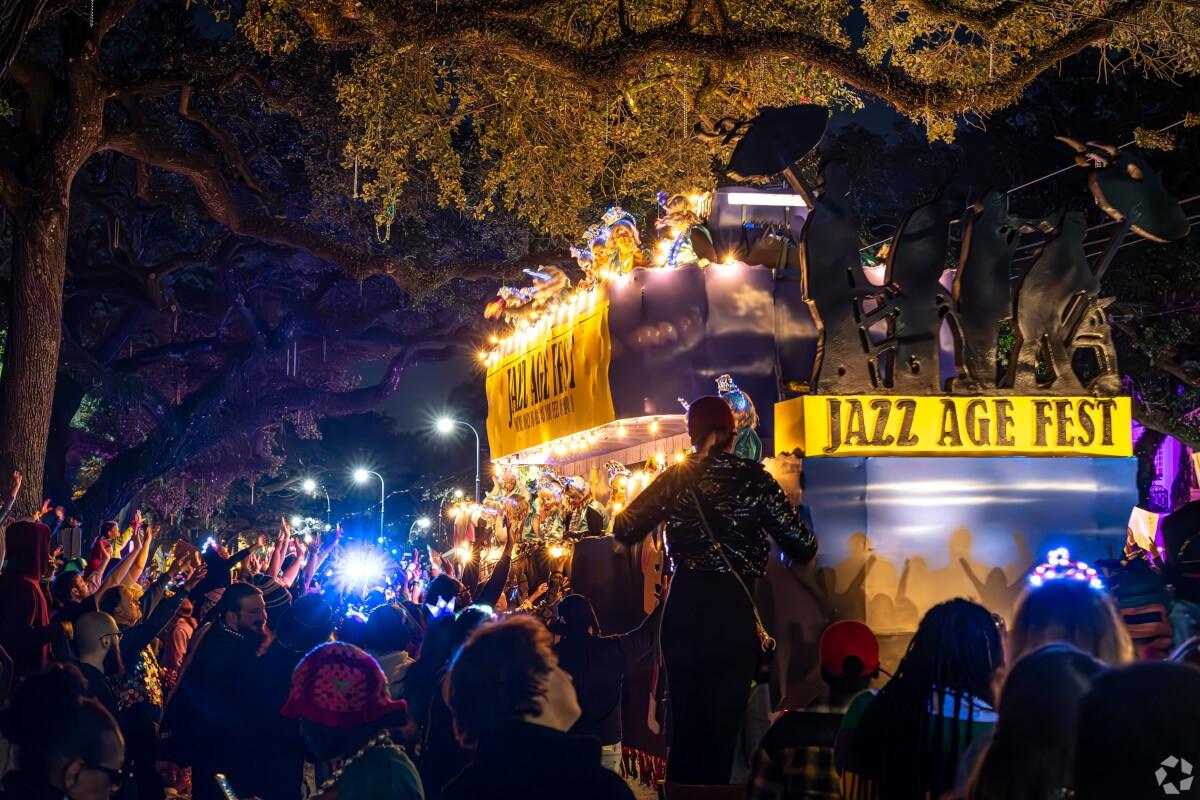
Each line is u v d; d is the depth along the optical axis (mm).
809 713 4879
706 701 6168
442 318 45781
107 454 47469
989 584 7605
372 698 4992
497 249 32844
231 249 39156
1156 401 29547
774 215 10625
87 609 9008
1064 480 7777
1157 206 8078
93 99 21672
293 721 7340
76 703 5582
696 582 6277
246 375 41562
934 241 7840
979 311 7898
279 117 33156
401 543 37219
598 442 12703
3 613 8336
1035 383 7902
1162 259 26547
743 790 6074
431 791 6043
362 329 42906
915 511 7586
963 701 4195
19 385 20578
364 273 31109
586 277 11461
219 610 7621
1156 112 28281
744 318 9828
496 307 14414
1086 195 30719
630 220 11188
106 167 36062
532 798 4016
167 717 7531
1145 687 2615
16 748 5594
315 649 5102
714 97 18844
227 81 27688
